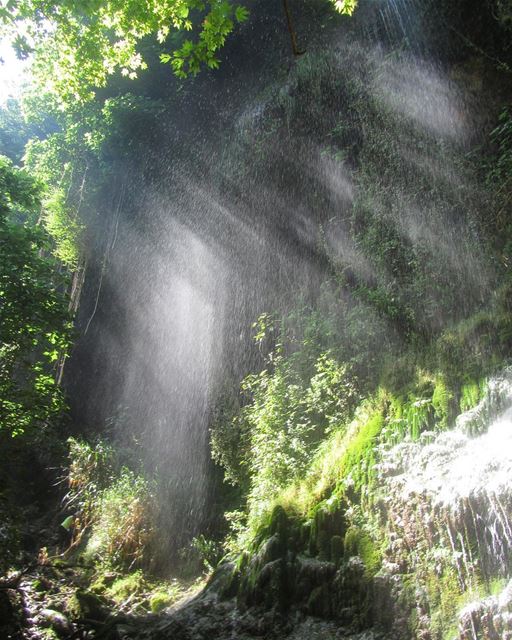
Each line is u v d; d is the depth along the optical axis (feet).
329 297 27.20
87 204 63.46
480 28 25.16
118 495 32.81
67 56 24.35
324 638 13.60
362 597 13.99
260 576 15.97
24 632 18.93
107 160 61.57
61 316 32.04
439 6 26.89
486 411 14.62
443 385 16.69
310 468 20.04
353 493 16.43
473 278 20.11
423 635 12.07
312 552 16.02
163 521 30.17
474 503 12.28
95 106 59.98
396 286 23.36
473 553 12.16
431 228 22.90
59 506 42.65
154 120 53.83
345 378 22.17
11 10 22.08
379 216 26.27
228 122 46.09
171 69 53.67
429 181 24.68
